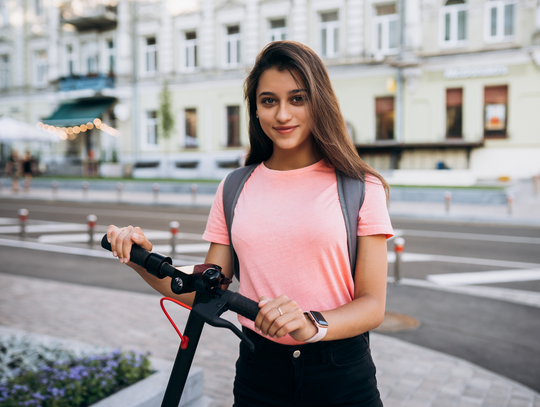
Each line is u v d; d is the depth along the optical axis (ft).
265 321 3.39
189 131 86.53
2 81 104.88
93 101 93.40
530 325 15.97
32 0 99.14
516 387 11.34
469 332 15.37
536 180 57.31
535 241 31.81
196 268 3.80
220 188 5.11
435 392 11.05
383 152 69.51
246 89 4.94
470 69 66.13
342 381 4.41
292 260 4.41
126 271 23.90
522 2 63.26
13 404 8.00
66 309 17.06
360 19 70.79
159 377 9.58
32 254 28.14
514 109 65.10
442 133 68.03
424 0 67.05
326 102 4.40
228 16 80.18
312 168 4.69
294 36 75.10
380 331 15.47
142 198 61.87
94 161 90.79
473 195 50.65
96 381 9.00
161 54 85.97
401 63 67.51
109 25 90.12
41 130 77.82
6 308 17.08
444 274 23.07
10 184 80.84
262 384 4.56
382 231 4.37
